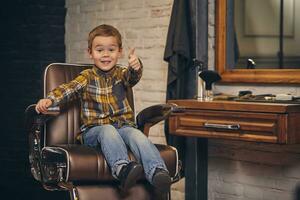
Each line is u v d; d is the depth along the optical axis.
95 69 2.82
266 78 3.20
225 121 2.84
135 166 2.38
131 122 2.81
